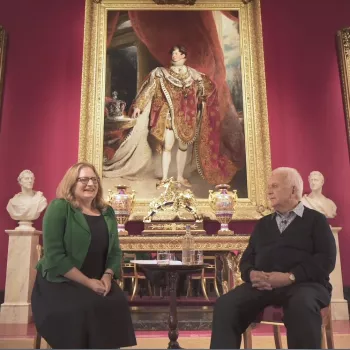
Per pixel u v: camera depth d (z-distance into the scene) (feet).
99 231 7.84
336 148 16.43
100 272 7.79
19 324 13.15
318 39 17.58
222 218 14.02
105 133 16.19
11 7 17.47
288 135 16.61
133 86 16.76
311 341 6.03
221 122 16.48
